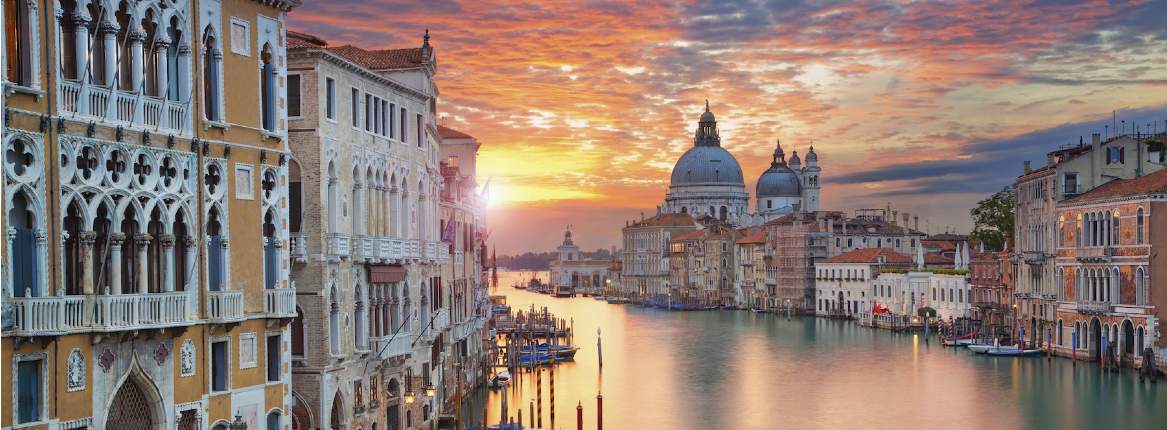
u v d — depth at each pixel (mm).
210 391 33656
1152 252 80562
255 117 35969
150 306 30750
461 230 67625
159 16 31781
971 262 120062
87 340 29125
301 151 41344
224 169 34375
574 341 127938
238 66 35188
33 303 27234
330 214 42562
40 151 27844
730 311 198625
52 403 28141
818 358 103250
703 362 101125
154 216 31656
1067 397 74000
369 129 46344
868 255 155125
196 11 33188
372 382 46719
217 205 34031
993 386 80438
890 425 66000
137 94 30797
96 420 29484
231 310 34031
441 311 56719
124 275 30641
